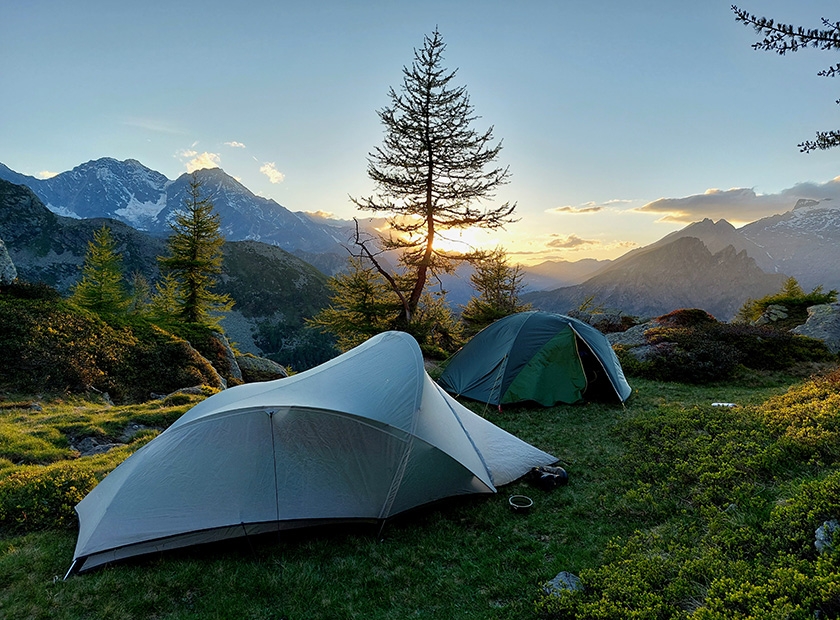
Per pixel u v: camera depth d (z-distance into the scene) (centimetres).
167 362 2136
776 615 382
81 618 506
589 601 493
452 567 601
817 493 547
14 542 649
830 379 1135
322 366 944
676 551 550
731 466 737
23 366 1664
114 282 3956
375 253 2628
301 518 646
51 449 1055
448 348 2995
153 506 632
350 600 543
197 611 524
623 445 991
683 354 1764
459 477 762
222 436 681
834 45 659
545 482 810
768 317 2733
